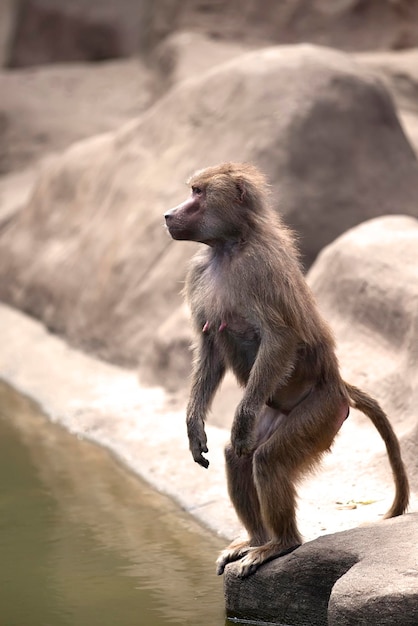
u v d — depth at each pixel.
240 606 8.34
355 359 11.95
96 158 19.11
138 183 17.45
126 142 18.50
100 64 29.52
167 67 25.19
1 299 20.23
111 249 17.14
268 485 8.15
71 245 18.55
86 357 16.80
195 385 8.60
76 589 9.12
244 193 8.21
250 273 8.01
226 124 16.42
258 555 8.26
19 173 24.97
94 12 29.73
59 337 17.91
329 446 8.41
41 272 18.89
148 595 8.93
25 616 8.61
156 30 27.91
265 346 7.93
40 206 19.98
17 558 9.85
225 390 12.97
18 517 10.91
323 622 7.87
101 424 13.61
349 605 7.05
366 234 12.98
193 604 8.72
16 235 20.38
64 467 12.33
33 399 15.16
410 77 22.47
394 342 11.70
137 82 27.77
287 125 15.73
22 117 26.20
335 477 10.46
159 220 16.42
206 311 8.36
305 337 8.08
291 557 8.00
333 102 16.00
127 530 10.38
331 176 15.66
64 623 8.45
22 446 13.15
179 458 12.02
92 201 18.62
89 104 26.88
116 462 12.38
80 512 10.95
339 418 8.35
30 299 19.12
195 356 8.69
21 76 28.38
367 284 12.23
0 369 16.67
